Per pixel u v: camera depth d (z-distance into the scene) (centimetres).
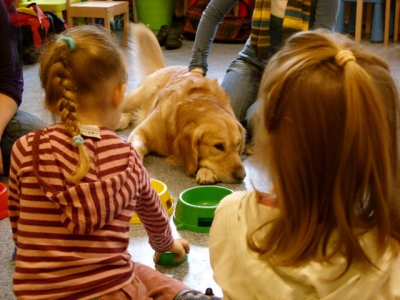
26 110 311
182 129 247
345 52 85
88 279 116
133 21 543
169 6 539
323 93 84
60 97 125
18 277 118
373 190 88
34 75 389
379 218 89
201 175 237
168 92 274
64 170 118
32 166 120
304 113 85
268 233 94
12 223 133
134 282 124
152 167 255
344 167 86
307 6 263
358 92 82
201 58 291
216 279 102
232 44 496
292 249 90
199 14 513
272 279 92
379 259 90
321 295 91
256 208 97
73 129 122
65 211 115
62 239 117
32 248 117
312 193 89
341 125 84
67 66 127
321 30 98
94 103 131
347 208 87
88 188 115
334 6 264
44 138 123
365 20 500
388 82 88
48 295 115
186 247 175
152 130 267
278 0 273
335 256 89
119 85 136
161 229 150
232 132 240
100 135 125
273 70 92
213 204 212
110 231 121
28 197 120
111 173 122
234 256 99
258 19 280
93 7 445
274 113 89
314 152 87
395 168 91
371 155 84
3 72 226
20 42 240
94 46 130
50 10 455
